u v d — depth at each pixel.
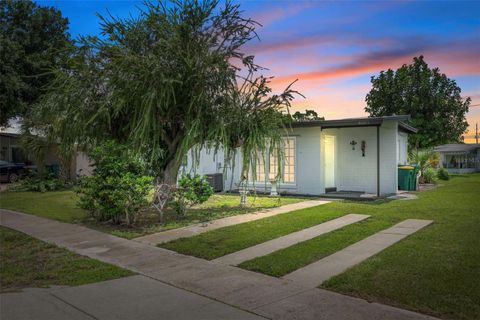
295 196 15.30
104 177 9.55
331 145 16.95
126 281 5.55
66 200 15.06
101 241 8.11
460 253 6.45
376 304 4.53
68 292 5.13
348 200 13.91
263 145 11.24
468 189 17.91
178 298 4.86
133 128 10.35
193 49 10.59
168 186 10.65
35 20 23.44
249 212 11.29
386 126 15.95
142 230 9.07
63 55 11.66
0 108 21.41
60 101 11.42
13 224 10.29
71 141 12.12
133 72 10.12
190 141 10.55
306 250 6.95
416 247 6.93
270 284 5.32
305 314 4.29
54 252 7.30
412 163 20.73
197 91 10.59
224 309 4.49
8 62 21.27
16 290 5.25
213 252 7.03
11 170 24.78
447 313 4.23
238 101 11.12
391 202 13.04
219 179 17.31
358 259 6.33
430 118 28.86
